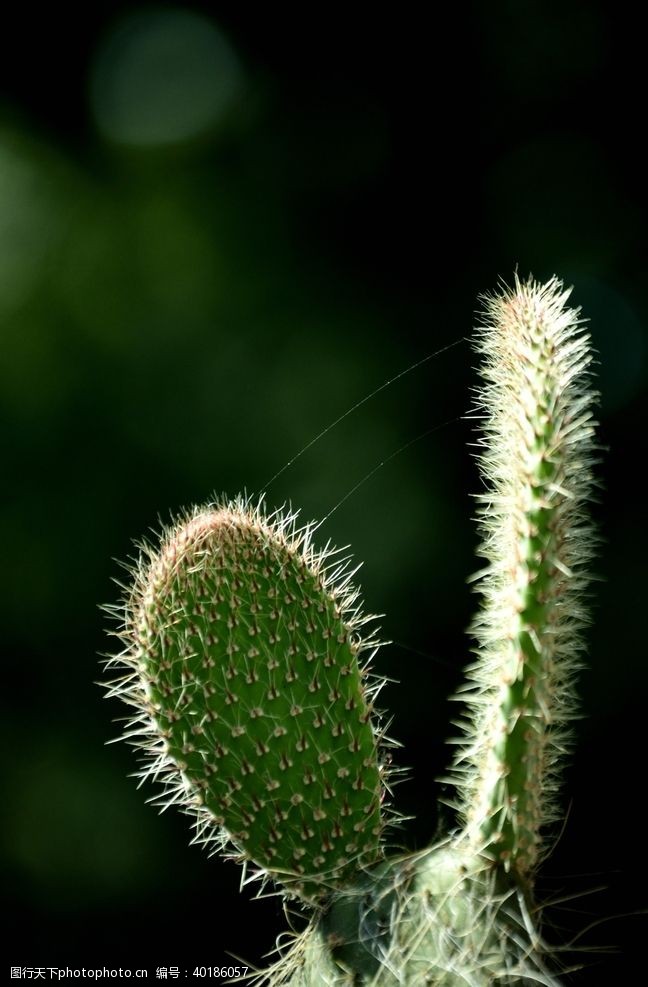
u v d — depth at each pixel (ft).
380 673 7.43
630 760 7.26
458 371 8.20
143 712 2.94
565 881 6.05
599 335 8.17
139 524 8.34
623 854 6.47
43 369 8.71
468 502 7.84
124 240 9.09
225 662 2.88
